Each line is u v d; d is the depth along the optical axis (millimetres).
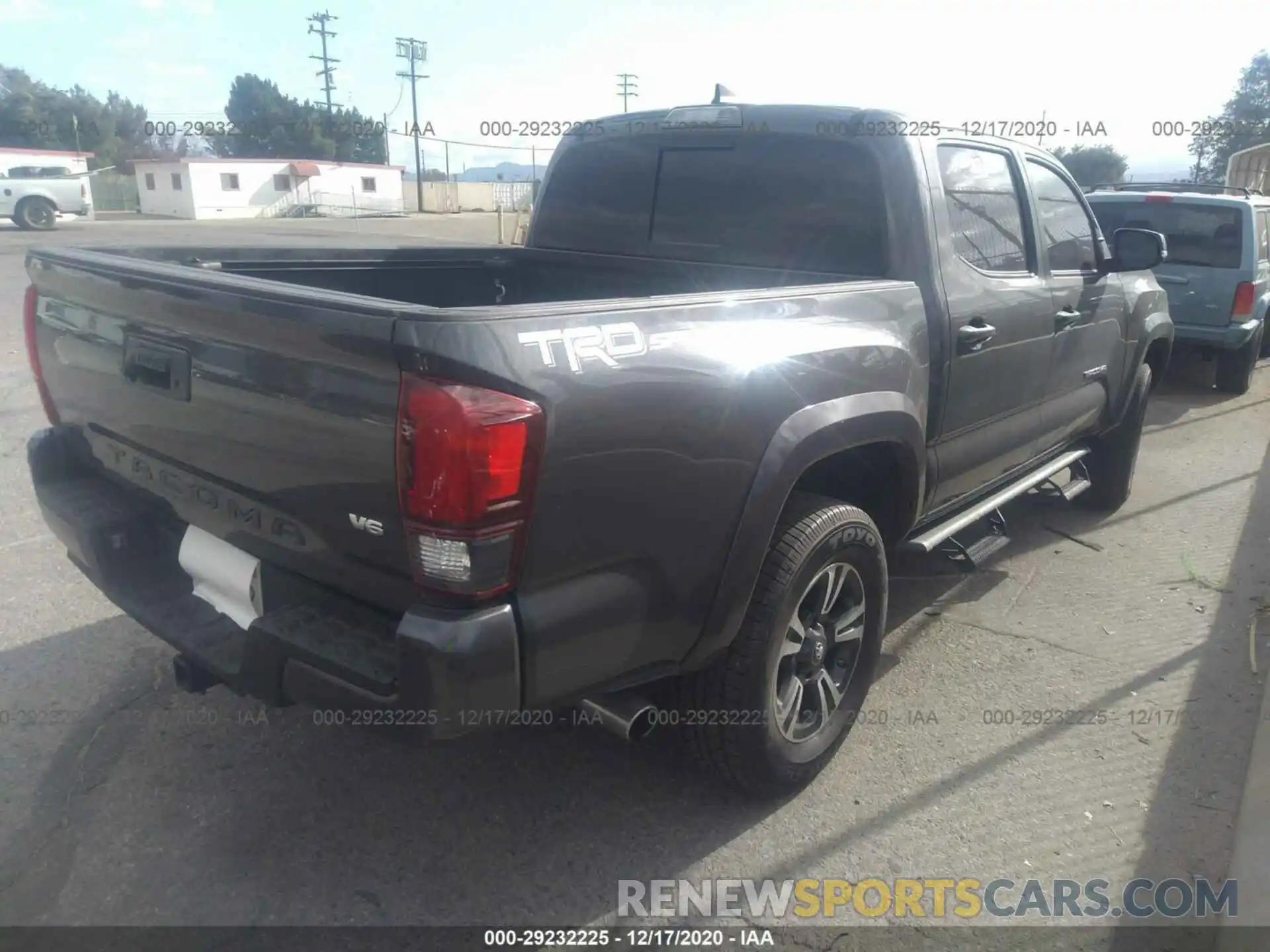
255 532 2436
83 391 2887
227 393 2332
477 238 27812
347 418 2084
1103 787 3125
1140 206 8930
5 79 71375
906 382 3109
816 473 3211
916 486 3311
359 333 2006
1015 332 3811
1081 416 4723
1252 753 2770
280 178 46031
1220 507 5875
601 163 4137
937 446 3539
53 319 2961
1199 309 8773
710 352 2438
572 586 2225
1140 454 7113
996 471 4117
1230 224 8578
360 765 3139
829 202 3459
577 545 2193
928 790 3100
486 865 2719
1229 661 3955
